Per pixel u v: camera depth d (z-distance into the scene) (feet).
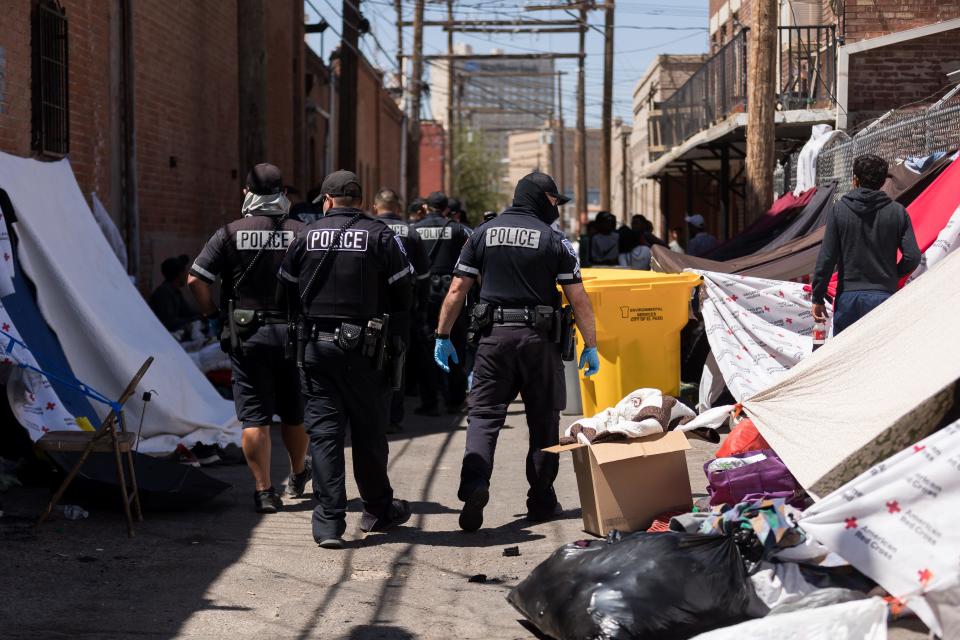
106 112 37.93
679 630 13.93
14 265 25.22
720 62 59.98
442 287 35.70
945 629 13.61
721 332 31.45
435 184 224.94
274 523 21.66
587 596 14.26
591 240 50.26
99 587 17.19
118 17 39.01
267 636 15.16
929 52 50.14
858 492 14.39
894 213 24.85
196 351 36.91
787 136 57.00
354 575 18.24
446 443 31.09
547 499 21.80
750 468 18.13
